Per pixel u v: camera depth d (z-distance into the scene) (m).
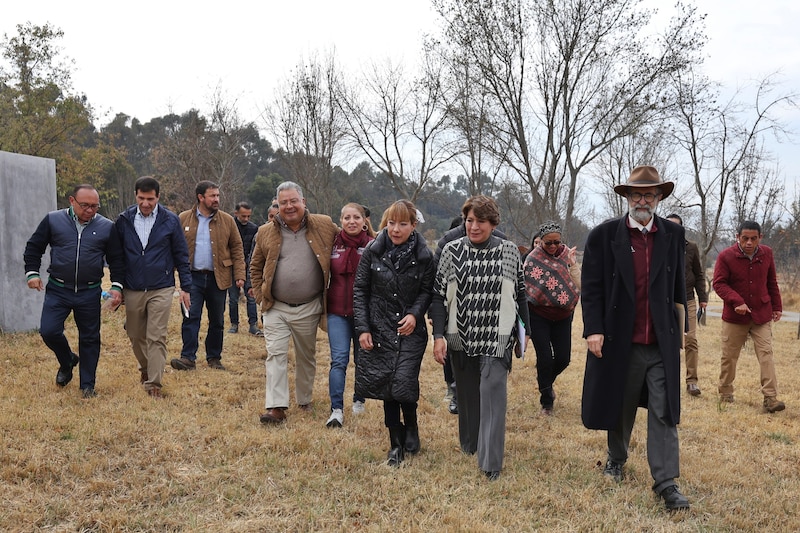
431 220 40.47
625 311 3.91
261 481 3.92
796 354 9.78
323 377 6.80
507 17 17.30
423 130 21.89
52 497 3.60
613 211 22.48
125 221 5.45
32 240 5.25
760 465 4.61
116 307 5.34
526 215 20.66
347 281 5.14
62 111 31.22
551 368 5.72
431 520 3.50
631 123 17.70
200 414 5.11
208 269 6.79
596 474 4.27
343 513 3.58
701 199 16.02
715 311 19.00
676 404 3.81
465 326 4.17
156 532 3.33
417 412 5.62
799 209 22.47
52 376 5.80
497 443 4.13
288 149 22.22
